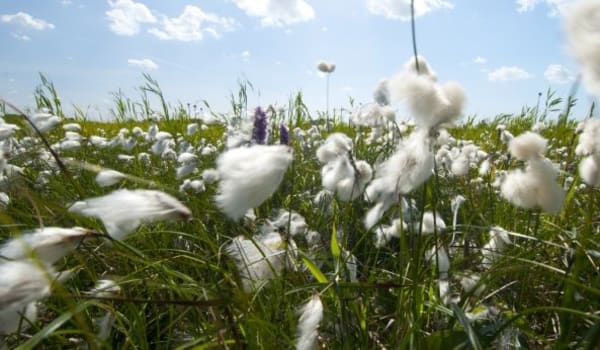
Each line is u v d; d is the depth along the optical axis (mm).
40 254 181
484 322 268
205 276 349
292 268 307
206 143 1067
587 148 220
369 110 575
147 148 1014
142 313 286
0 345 240
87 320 280
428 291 286
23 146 717
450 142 907
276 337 229
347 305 279
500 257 334
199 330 283
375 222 308
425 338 243
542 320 316
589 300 238
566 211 375
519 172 244
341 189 338
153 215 199
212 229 448
